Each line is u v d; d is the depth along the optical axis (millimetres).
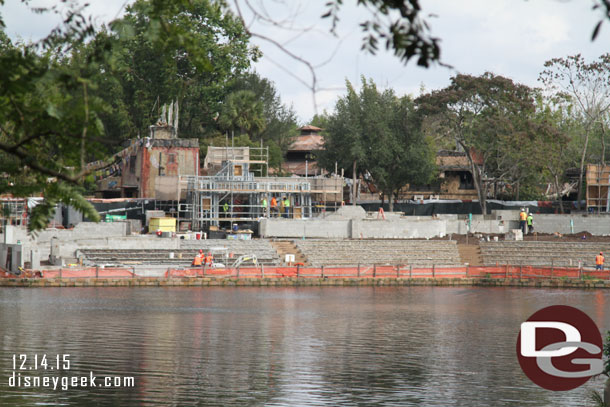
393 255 77750
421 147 101250
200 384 28141
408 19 7539
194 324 44844
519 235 84750
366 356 35094
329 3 7609
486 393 27516
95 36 8914
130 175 94938
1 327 41781
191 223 84062
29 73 8125
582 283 70688
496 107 96875
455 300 60469
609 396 18609
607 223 89125
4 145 8523
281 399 25969
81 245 69188
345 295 63219
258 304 55750
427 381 29578
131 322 44906
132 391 26672
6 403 24453
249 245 75312
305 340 39781
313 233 82625
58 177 8523
